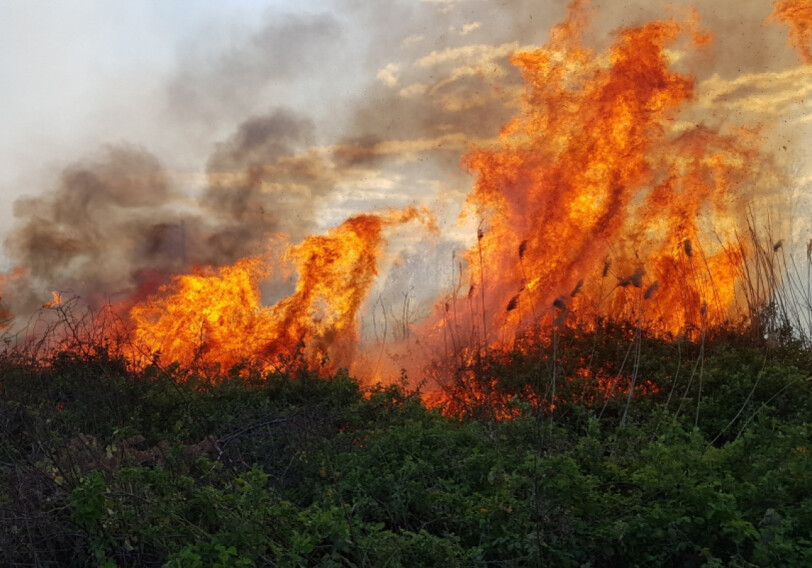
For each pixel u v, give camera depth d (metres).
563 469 5.02
